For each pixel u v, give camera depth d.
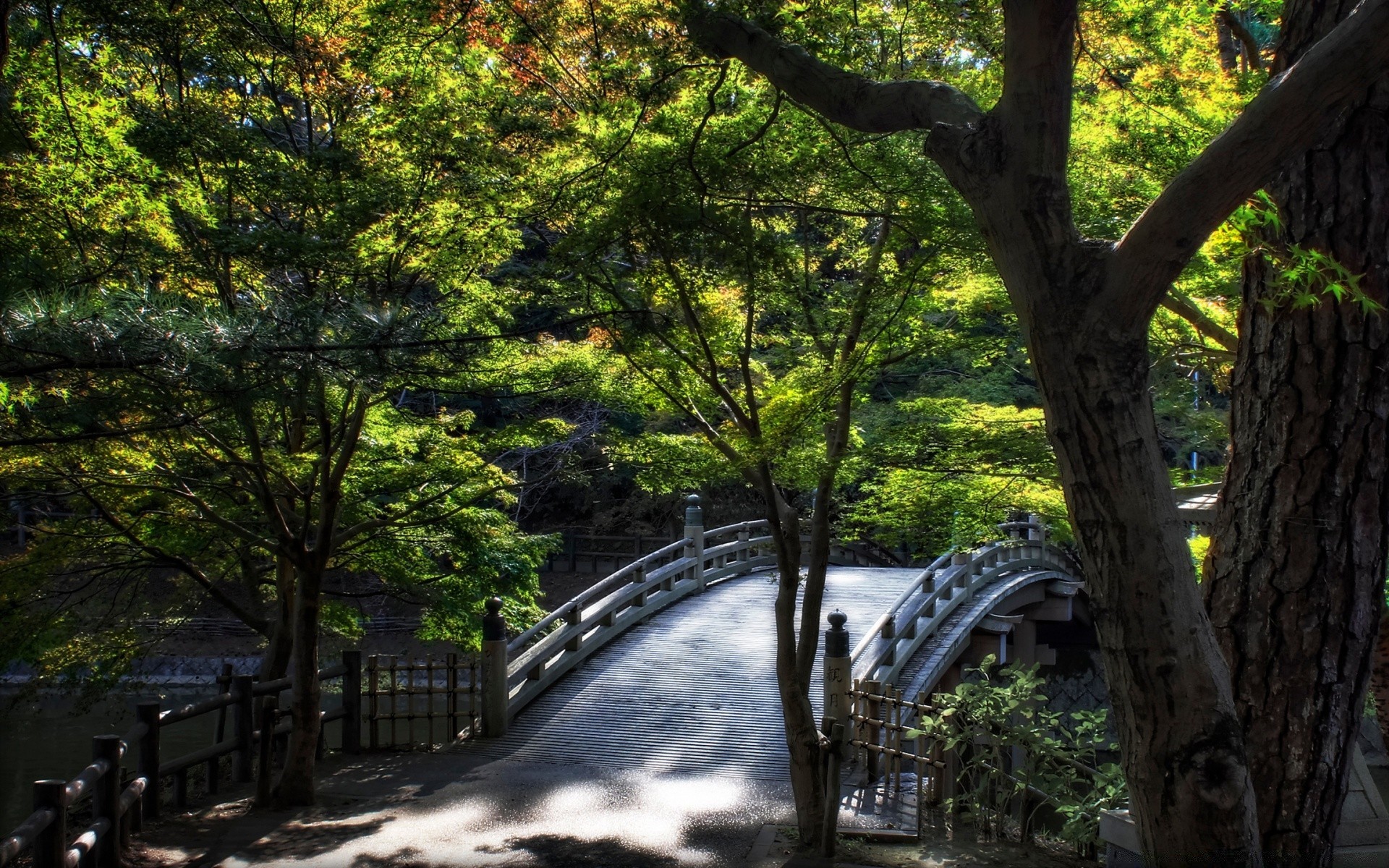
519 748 11.48
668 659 14.15
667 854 7.93
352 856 7.84
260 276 8.32
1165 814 3.96
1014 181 4.22
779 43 5.62
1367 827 5.16
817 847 8.05
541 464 23.02
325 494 9.24
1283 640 4.48
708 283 8.33
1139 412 4.07
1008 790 8.57
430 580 12.73
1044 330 4.15
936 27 8.27
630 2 7.29
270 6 8.42
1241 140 3.75
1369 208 4.50
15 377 4.18
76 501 10.70
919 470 9.68
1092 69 8.59
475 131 7.91
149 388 4.35
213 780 9.57
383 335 4.66
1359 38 3.57
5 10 4.49
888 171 7.54
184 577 14.01
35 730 18.75
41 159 6.58
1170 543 4.00
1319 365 4.50
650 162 7.45
